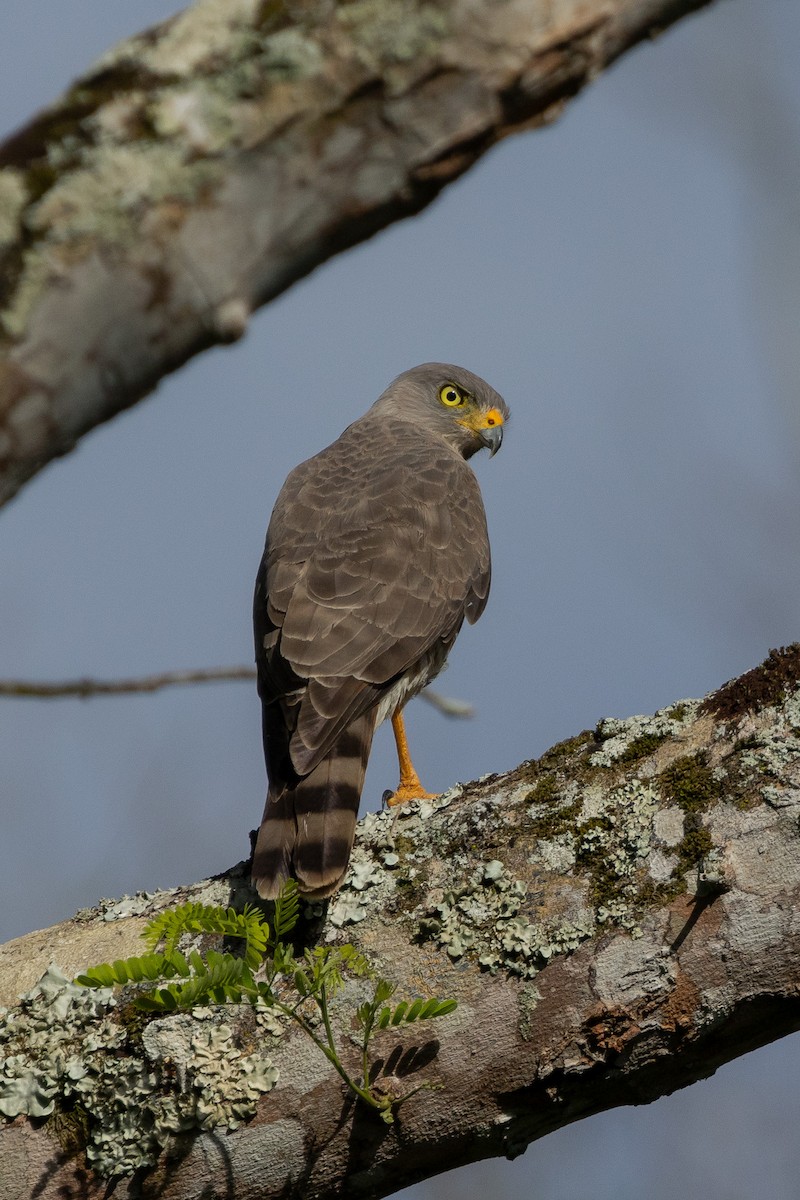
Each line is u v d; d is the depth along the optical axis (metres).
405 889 6.57
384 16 3.28
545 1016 6.06
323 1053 6.21
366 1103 6.12
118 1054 6.35
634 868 6.19
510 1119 6.13
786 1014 5.95
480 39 3.32
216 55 3.27
